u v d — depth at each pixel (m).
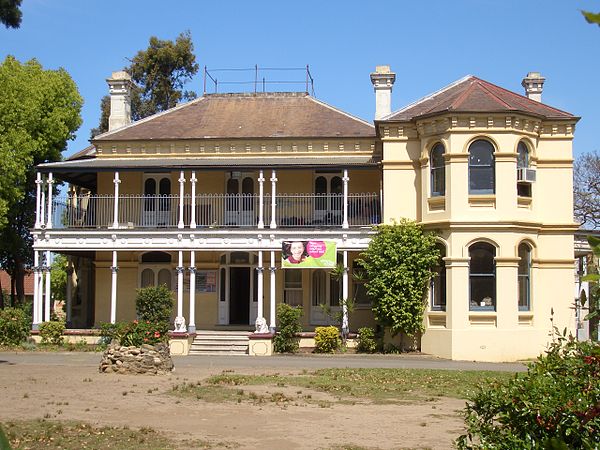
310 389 17.89
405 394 17.28
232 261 31.94
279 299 31.50
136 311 30.41
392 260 27.11
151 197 29.61
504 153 26.67
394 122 28.69
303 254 28.86
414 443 11.95
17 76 35.75
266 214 31.31
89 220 32.09
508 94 29.69
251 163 30.20
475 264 26.73
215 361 24.77
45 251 30.14
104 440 12.02
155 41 53.97
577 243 30.36
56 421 13.53
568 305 27.55
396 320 27.03
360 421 13.86
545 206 28.03
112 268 29.86
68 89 38.03
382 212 28.86
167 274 32.41
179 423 13.53
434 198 27.45
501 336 26.11
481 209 26.70
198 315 31.73
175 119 34.94
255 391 17.42
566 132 28.19
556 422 7.04
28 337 29.70
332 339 27.86
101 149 33.16
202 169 29.58
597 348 6.52
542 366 7.97
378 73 33.88
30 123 35.16
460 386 18.61
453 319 26.38
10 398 16.06
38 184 30.55
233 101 36.25
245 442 11.99
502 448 7.15
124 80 36.44
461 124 26.86
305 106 35.38
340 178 31.78
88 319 34.47
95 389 17.50
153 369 20.47
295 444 11.84
